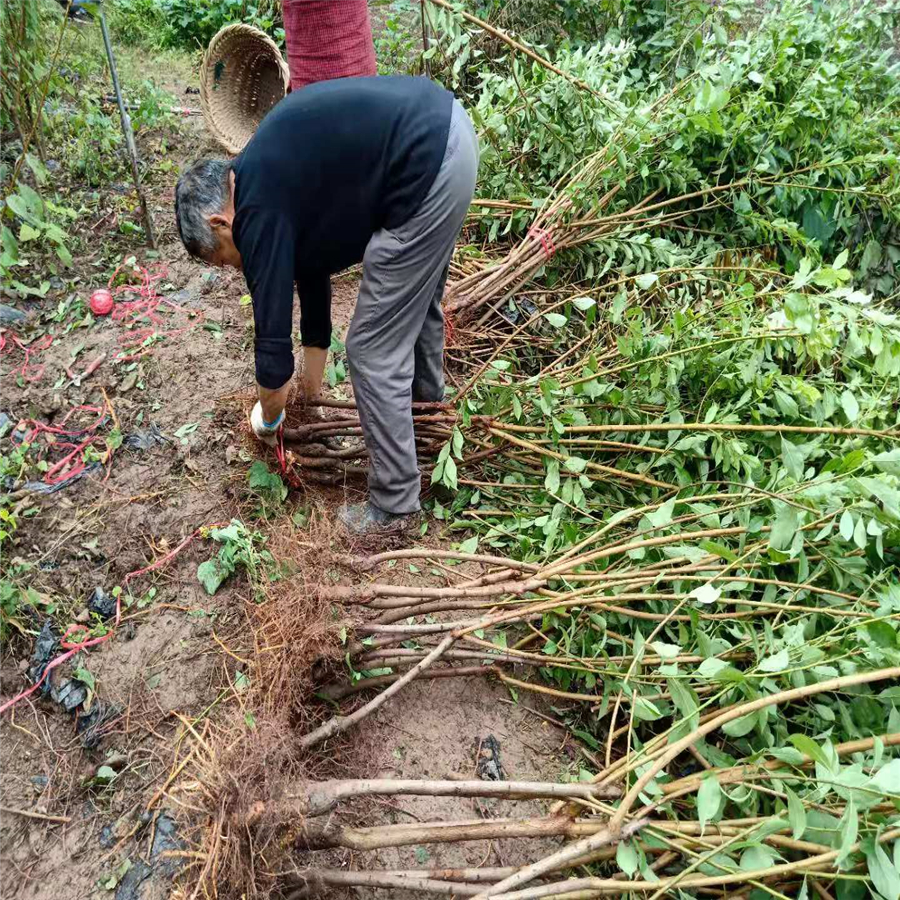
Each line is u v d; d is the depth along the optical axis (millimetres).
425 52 3037
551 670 2084
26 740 1807
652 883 1404
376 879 1533
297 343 2854
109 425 2480
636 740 1702
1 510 2115
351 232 1869
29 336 2730
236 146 3484
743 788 1519
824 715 1672
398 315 1955
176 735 1814
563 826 1570
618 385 2701
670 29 4027
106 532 2193
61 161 3436
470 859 1742
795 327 2129
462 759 1921
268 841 1438
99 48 4254
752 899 1505
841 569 1877
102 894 1581
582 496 2244
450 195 1807
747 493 1984
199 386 2623
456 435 2277
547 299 3156
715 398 2512
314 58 2531
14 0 2820
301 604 1783
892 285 3418
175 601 2074
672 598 1877
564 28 4230
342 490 2430
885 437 2033
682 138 3064
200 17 5055
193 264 3119
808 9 4191
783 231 3154
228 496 2316
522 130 3305
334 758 1824
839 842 1428
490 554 2346
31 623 1979
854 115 3482
